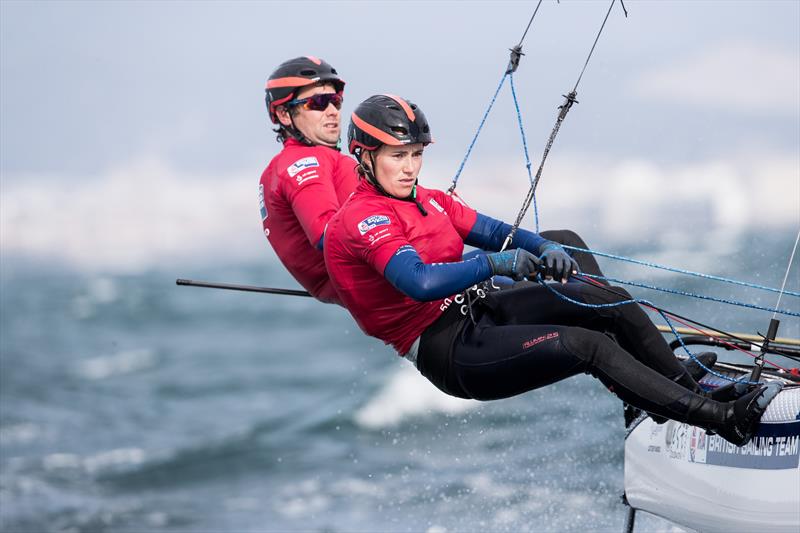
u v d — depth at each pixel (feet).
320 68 53.88
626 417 56.34
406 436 144.87
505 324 44.70
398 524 105.70
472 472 114.01
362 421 157.38
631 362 40.78
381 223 41.83
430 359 43.98
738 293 128.26
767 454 44.19
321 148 53.78
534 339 41.47
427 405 154.40
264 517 120.78
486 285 48.08
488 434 127.24
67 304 629.51
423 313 43.88
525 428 123.34
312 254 52.70
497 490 105.50
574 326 42.65
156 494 139.33
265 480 138.82
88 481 148.77
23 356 342.03
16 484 147.64
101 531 122.31
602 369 40.91
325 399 190.80
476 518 99.04
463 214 46.50
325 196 50.67
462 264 40.40
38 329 462.19
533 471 107.86
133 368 294.87
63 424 197.57
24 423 199.41
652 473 53.36
